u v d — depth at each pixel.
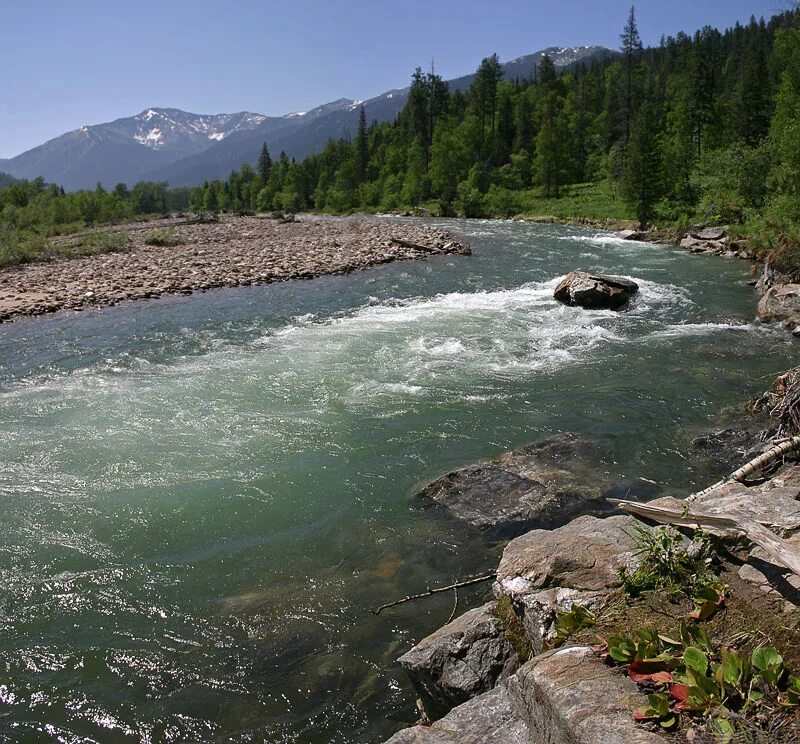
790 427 7.93
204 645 5.18
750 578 3.64
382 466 8.17
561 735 2.88
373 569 6.12
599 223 48.31
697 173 45.84
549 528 6.59
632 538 4.69
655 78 113.12
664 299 18.03
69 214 80.31
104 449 8.71
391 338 14.25
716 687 2.82
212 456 8.48
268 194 129.38
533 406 10.12
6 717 4.49
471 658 4.37
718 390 10.69
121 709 4.55
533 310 16.98
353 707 4.52
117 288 21.27
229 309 18.08
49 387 11.40
